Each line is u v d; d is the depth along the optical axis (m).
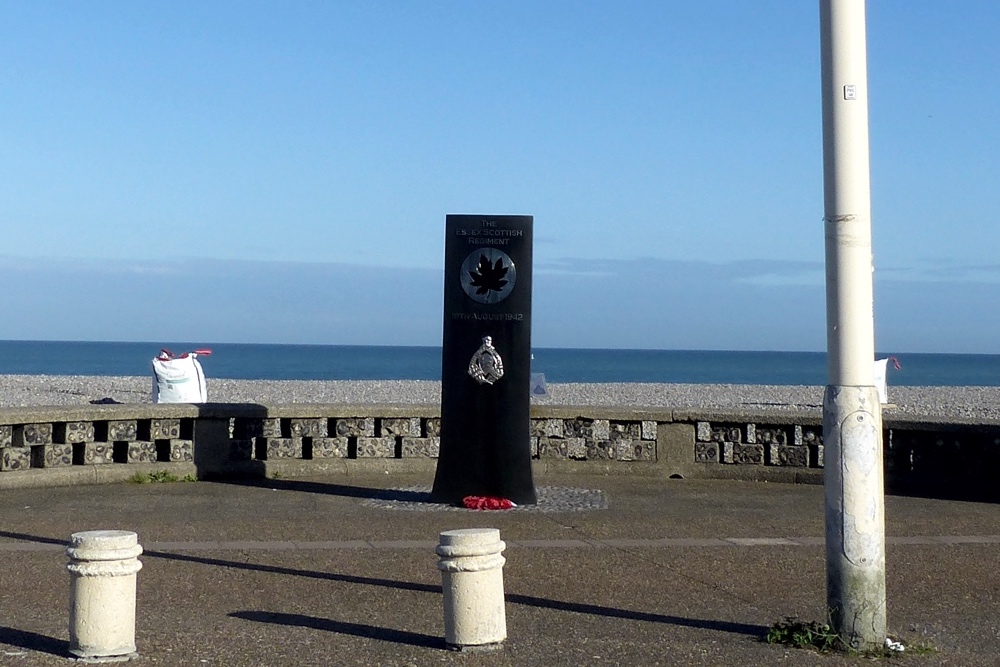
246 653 6.80
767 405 50.97
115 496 13.19
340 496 13.60
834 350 7.11
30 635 7.12
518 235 13.33
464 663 6.66
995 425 14.37
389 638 7.20
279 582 8.78
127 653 6.69
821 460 15.43
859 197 7.00
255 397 51.41
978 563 10.01
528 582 8.95
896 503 13.92
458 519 12.07
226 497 13.32
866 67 7.05
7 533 10.62
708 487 14.98
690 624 7.71
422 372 114.38
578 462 15.95
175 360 29.86
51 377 69.25
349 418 15.59
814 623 7.36
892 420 15.04
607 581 9.03
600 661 6.75
